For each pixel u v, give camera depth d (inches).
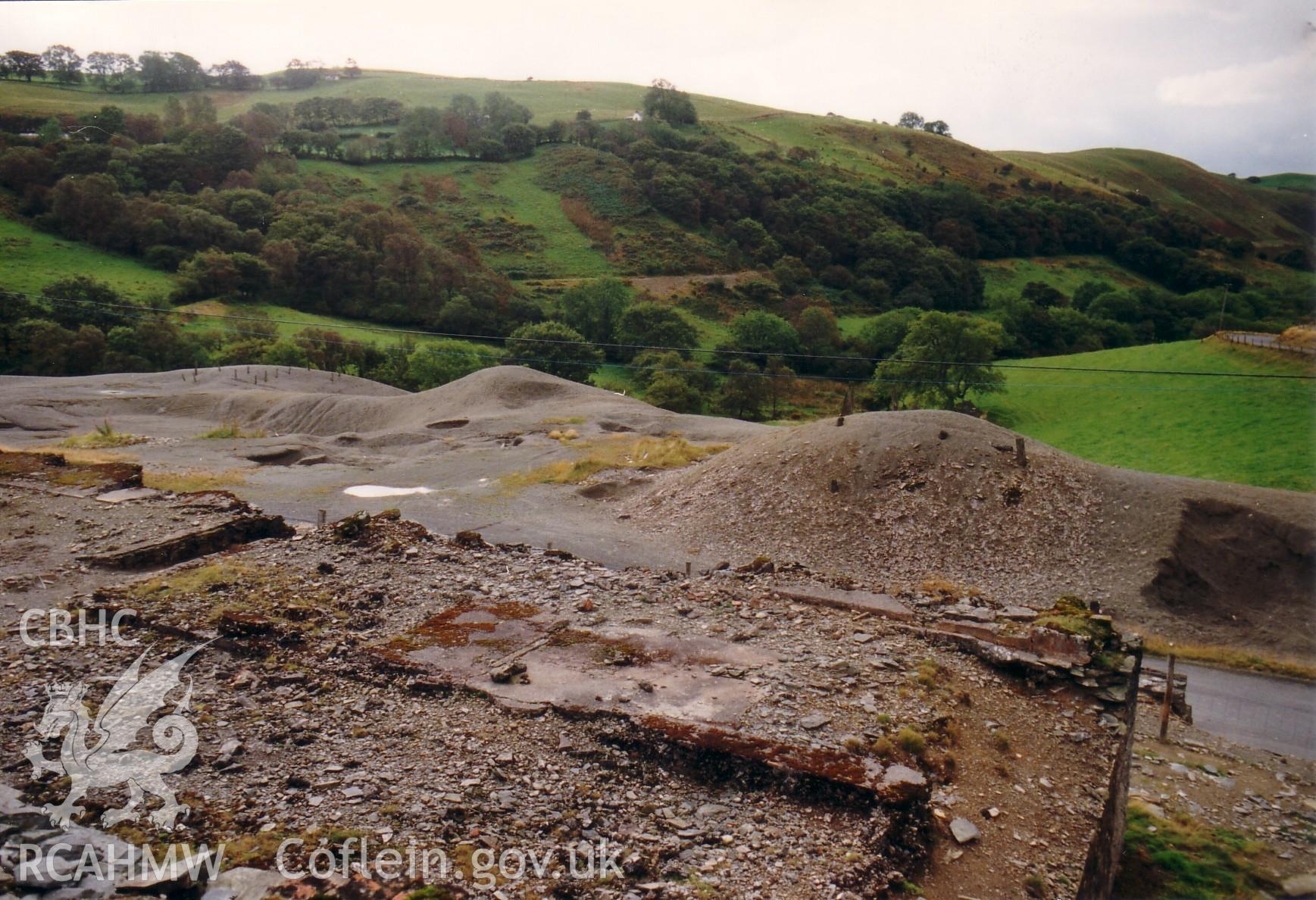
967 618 499.5
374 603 488.4
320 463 1744.6
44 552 580.7
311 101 7411.4
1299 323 4163.4
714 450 1699.1
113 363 3097.9
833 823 318.0
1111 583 1060.5
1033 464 1253.1
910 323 3671.3
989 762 380.2
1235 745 682.2
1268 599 1071.0
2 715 350.0
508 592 514.6
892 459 1262.3
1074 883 319.9
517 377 2440.9
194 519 657.6
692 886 283.3
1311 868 488.1
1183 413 2630.4
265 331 3607.3
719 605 515.8
